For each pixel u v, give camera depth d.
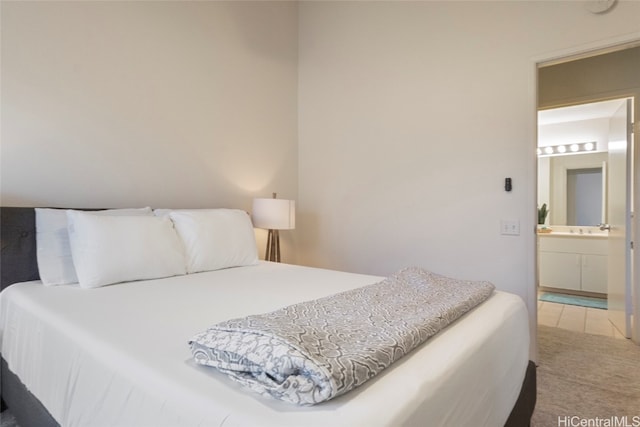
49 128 2.08
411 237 2.99
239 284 1.89
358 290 1.53
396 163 3.07
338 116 3.44
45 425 1.20
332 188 3.49
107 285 1.82
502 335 1.27
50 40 2.07
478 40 2.65
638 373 2.29
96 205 2.28
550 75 3.15
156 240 2.04
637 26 2.09
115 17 2.36
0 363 1.64
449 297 1.43
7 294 1.71
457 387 0.92
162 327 1.19
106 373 0.94
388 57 3.11
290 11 3.66
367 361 0.81
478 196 2.66
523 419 1.45
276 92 3.51
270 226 2.98
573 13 2.29
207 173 2.92
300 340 0.86
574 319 3.48
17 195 1.98
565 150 4.70
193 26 2.81
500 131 2.56
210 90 2.94
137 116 2.48
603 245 4.22
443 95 2.81
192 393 0.77
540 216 4.88
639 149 2.79
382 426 0.67
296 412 0.70
